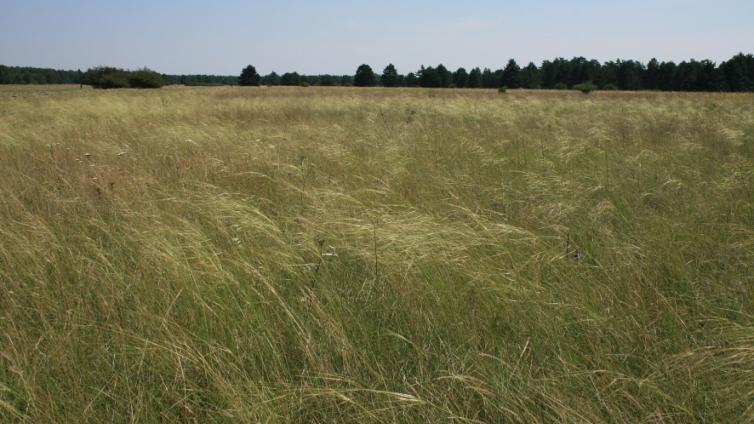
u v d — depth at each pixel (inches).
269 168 230.1
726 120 497.7
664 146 322.7
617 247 141.6
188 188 195.8
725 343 93.8
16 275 117.4
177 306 105.9
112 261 128.4
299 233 142.2
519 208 189.5
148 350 90.4
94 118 499.2
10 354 89.0
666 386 82.7
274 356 91.1
